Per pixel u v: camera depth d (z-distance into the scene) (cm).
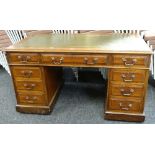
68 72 249
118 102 174
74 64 164
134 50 151
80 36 205
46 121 186
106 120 184
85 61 161
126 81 164
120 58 156
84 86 246
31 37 208
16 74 180
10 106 210
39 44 177
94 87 243
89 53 158
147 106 200
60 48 162
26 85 184
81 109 202
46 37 205
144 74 159
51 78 199
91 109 202
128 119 178
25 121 187
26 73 178
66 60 164
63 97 224
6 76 280
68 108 204
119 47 159
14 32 236
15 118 191
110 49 154
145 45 164
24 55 169
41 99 189
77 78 251
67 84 251
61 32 230
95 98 221
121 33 216
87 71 246
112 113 179
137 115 175
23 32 234
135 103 171
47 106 191
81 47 162
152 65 208
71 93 232
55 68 212
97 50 155
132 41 178
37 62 170
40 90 185
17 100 194
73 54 160
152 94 221
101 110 199
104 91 233
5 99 223
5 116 195
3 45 239
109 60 158
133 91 167
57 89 222
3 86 252
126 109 175
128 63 156
